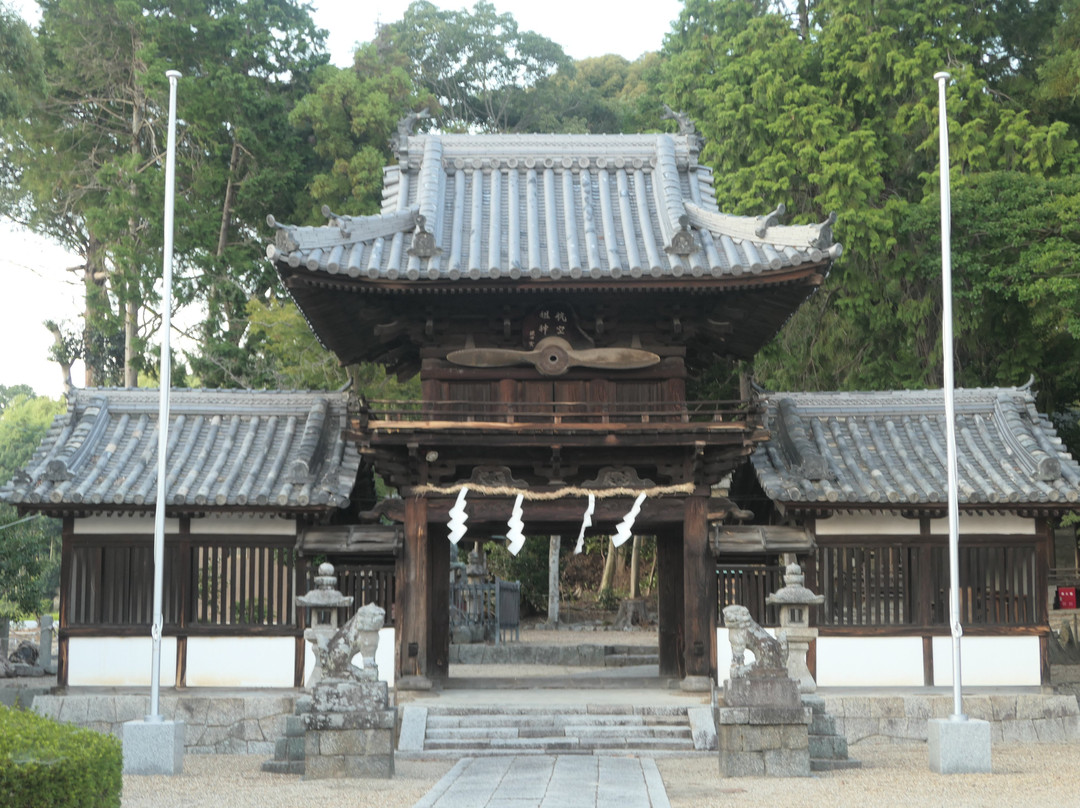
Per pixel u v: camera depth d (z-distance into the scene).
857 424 22.36
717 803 12.81
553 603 40.84
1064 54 33.81
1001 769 15.90
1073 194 30.05
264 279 45.09
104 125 46.44
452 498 20.64
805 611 17.77
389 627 20.64
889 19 34.62
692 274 19.09
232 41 44.12
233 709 19.12
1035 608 20.62
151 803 13.06
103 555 20.30
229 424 22.20
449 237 20.77
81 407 22.09
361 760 15.11
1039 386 34.69
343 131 45.34
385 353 22.92
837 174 32.16
